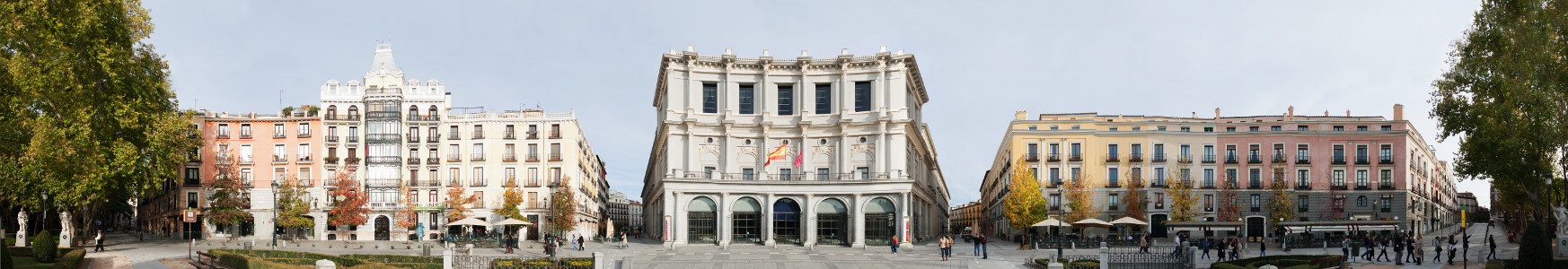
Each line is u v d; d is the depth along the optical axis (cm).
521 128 9281
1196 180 9081
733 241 7525
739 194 7519
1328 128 9131
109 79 5209
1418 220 9469
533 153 9244
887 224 7381
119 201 9994
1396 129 9019
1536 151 4697
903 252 6222
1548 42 4575
